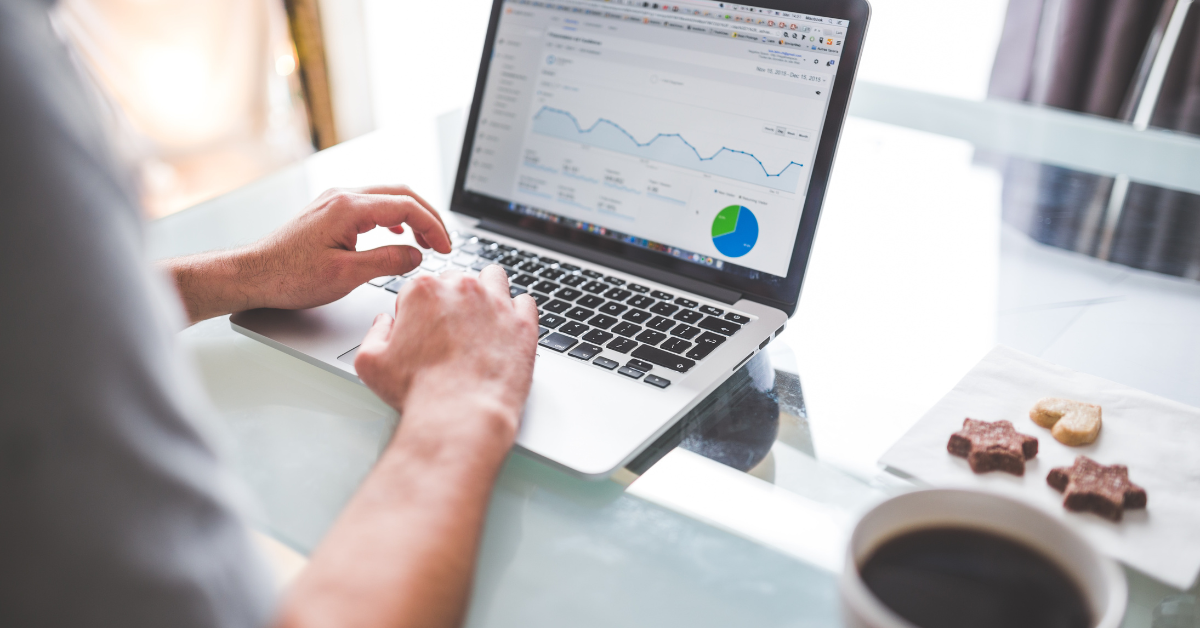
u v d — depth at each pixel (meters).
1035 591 0.34
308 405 0.60
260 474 0.53
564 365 0.62
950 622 0.32
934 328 0.72
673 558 0.47
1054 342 0.69
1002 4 2.05
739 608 0.43
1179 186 0.99
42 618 0.25
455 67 2.54
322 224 0.70
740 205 0.75
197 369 0.65
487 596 0.44
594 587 0.45
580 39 0.86
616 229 0.82
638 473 0.53
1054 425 0.54
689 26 0.80
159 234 0.88
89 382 0.25
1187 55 1.54
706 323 0.69
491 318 0.56
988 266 0.83
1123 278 0.80
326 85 2.46
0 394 0.24
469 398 0.48
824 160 0.72
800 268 0.72
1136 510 0.46
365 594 0.35
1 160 0.23
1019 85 1.81
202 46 2.21
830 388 0.63
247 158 2.41
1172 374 0.64
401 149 1.14
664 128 0.80
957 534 0.37
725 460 0.54
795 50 0.74
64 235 0.24
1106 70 1.64
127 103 2.14
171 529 0.26
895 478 0.52
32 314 0.24
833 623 0.42
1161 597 0.42
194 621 0.27
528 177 0.88
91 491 0.25
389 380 0.54
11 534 0.24
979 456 0.50
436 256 0.82
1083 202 0.96
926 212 0.96
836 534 0.48
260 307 0.70
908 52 2.21
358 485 0.52
